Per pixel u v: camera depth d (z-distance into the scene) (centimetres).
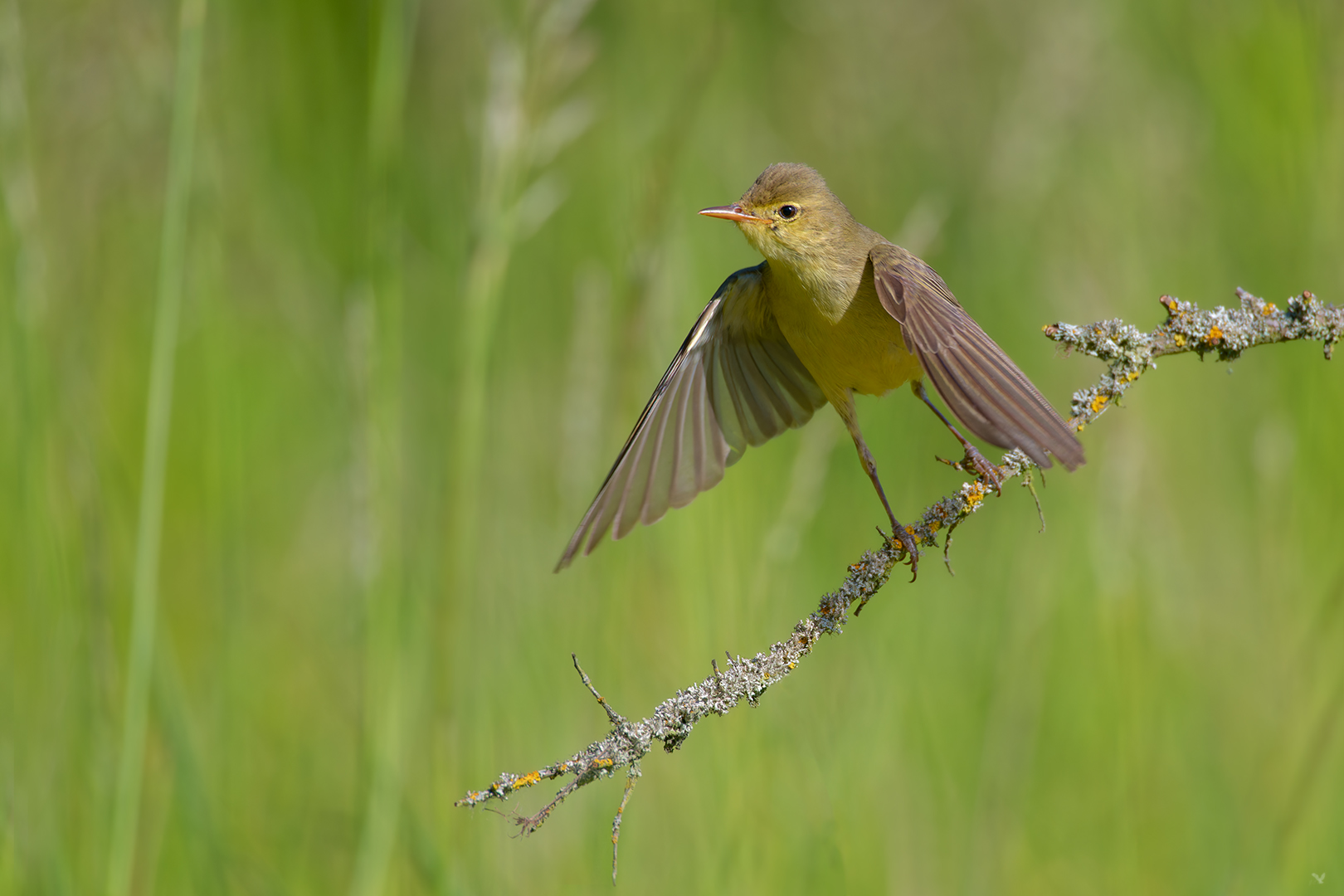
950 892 979
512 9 1060
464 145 1522
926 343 704
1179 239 1391
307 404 1359
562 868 966
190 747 900
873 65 1619
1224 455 1266
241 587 1095
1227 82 1349
